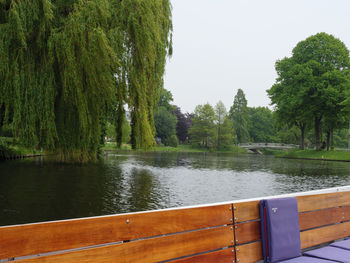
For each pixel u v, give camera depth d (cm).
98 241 207
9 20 1280
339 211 389
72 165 2045
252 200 306
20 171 1953
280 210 306
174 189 1495
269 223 295
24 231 180
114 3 1553
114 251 212
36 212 985
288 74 4400
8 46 1327
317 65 4172
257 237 303
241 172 2414
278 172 2438
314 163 3575
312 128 5300
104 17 1444
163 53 1639
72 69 1394
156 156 4794
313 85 4116
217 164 3319
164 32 1758
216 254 265
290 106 4328
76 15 1407
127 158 3997
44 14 1368
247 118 9956
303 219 338
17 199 1167
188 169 2598
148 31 1508
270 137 9731
